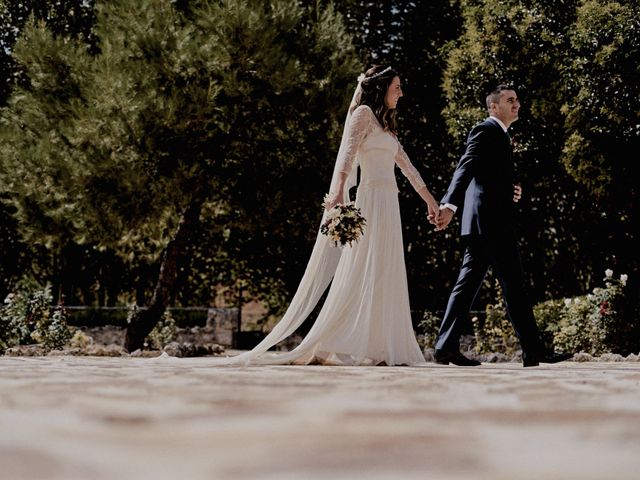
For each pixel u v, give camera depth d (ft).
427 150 64.44
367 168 18.61
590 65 49.19
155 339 53.11
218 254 70.08
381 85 18.88
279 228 48.08
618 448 3.76
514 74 53.83
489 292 63.21
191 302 75.77
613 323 39.24
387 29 65.21
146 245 55.11
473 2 57.52
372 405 6.04
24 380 9.07
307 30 48.55
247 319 75.56
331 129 47.09
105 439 4.01
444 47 60.23
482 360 40.91
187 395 6.86
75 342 40.40
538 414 5.43
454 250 66.44
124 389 7.59
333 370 13.65
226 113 44.78
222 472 3.03
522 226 61.72
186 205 45.93
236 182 46.44
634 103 48.39
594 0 49.37
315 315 59.41
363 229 18.24
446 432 4.38
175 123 42.98
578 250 61.00
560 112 52.54
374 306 17.93
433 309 66.08
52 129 46.68
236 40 43.88
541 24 52.80
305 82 46.19
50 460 3.30
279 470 3.07
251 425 4.66
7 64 62.49
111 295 73.46
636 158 50.06
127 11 45.96
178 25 46.91
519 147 53.36
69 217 44.39
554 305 43.88
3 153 46.19
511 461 3.31
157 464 3.24
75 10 61.46
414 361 18.19
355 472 3.01
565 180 57.62
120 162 42.65
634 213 53.42
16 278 67.46
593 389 8.36
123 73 43.45
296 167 47.06
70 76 47.60
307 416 5.18
